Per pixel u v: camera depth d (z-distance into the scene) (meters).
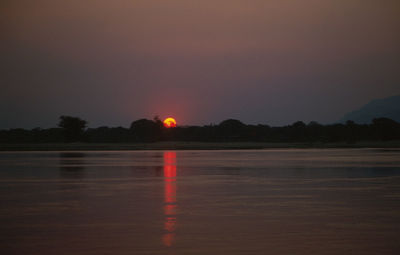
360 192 29.88
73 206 24.25
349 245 15.63
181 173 46.03
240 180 38.53
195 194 29.20
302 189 31.72
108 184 35.72
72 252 14.87
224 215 21.38
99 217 20.92
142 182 37.12
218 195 28.66
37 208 23.61
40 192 30.58
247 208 23.42
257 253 14.69
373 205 24.27
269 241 16.22
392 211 22.36
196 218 20.62
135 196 28.27
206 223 19.47
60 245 15.73
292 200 26.28
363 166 55.59
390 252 14.77
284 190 31.20
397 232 17.59
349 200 26.19
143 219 20.41
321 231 17.81
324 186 33.56
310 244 15.78
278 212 22.19
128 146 177.75
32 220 20.23
